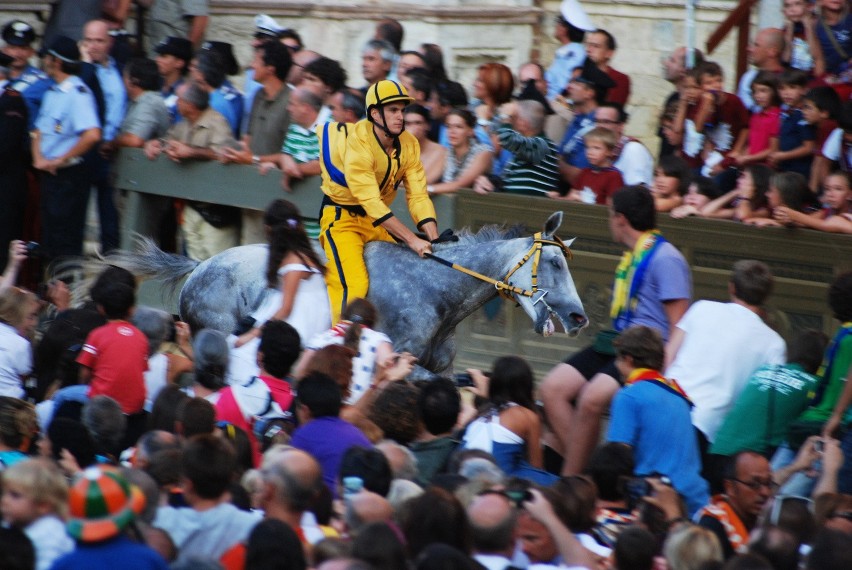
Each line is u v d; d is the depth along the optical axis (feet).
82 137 126.21
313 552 56.75
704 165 124.77
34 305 99.25
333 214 100.58
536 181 115.03
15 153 128.06
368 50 129.49
